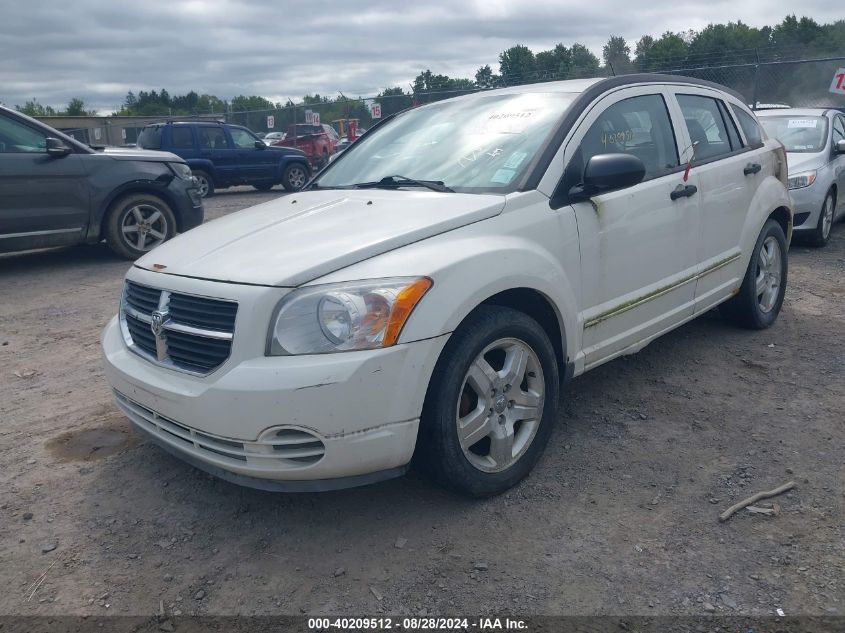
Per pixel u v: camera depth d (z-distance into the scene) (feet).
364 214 10.81
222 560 9.29
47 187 26.11
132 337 10.81
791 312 19.11
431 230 9.89
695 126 14.98
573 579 8.66
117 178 27.68
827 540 9.23
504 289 9.94
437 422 9.35
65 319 20.40
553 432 12.43
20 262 28.99
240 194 63.77
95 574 9.10
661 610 8.11
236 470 9.04
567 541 9.39
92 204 27.20
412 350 8.89
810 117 30.22
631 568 8.82
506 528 9.71
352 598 8.49
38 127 26.32
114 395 11.07
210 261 10.01
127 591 8.77
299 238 10.16
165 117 89.97
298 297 8.85
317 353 8.68
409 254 9.45
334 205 11.72
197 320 9.43
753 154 16.47
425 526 9.82
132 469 11.65
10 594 8.77
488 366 10.01
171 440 9.80
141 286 10.68
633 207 12.46
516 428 10.73
